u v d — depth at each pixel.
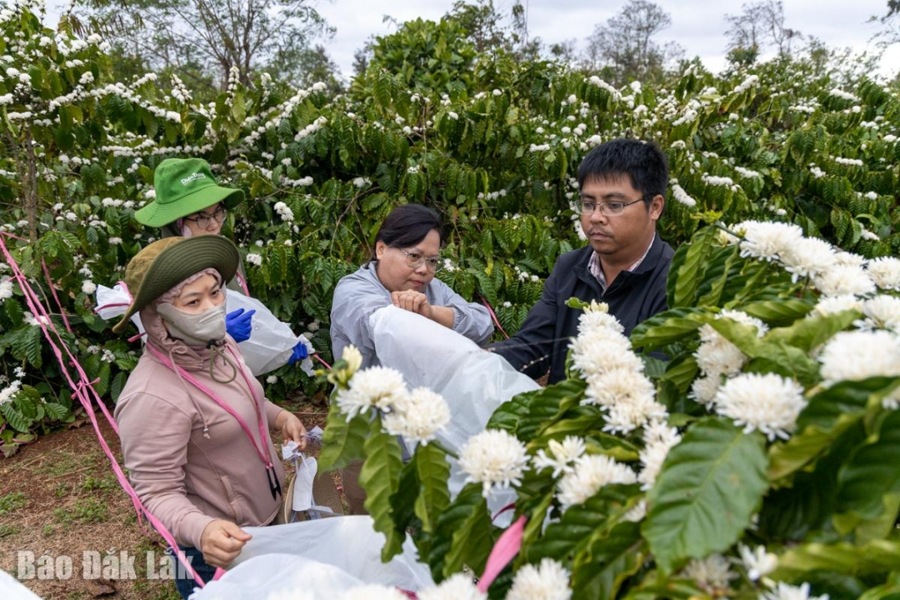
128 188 4.07
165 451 1.56
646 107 4.34
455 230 4.18
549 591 0.69
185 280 1.55
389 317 1.49
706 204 4.01
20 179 4.01
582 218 1.93
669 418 0.86
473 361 1.31
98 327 3.93
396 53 5.68
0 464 3.69
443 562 0.87
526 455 0.89
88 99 3.79
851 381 0.63
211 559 1.42
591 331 1.00
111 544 3.01
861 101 5.72
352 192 4.09
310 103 4.14
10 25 3.73
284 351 2.53
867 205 4.64
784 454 0.65
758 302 0.89
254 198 4.12
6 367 3.93
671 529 0.65
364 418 0.89
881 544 0.59
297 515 1.88
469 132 4.07
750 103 4.62
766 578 0.62
